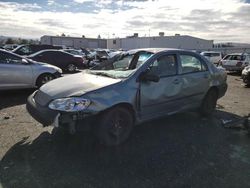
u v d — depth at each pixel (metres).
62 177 3.46
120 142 4.41
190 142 4.64
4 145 4.37
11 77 8.06
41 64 8.98
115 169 3.67
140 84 4.57
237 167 3.80
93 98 4.05
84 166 3.73
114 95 4.22
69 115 3.92
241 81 14.43
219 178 3.50
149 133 5.00
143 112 4.70
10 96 8.16
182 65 5.40
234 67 18.55
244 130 5.30
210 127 5.44
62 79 4.91
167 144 4.52
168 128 5.30
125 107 4.43
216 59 28.23
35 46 18.11
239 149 4.41
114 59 5.56
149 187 3.27
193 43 66.00
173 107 5.22
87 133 4.48
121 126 4.42
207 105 6.09
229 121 5.60
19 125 5.36
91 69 5.63
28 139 4.63
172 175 3.54
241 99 8.71
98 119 4.15
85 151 4.19
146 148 4.34
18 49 17.47
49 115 4.04
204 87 5.84
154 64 4.91
